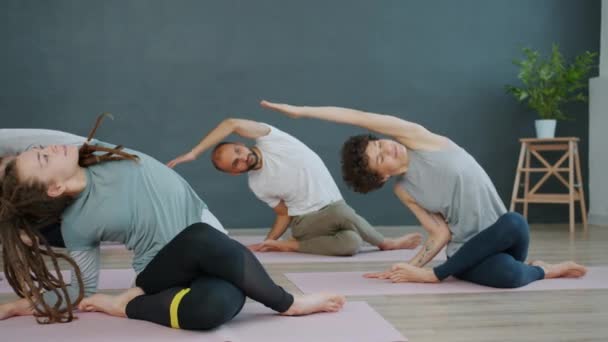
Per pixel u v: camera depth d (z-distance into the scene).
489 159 5.31
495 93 5.32
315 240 3.29
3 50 4.78
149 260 1.81
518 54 5.34
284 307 1.76
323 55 5.12
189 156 3.16
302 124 5.09
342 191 5.12
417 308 1.95
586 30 5.41
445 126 5.26
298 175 3.30
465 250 2.29
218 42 5.01
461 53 5.28
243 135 3.28
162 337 1.56
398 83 5.21
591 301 2.04
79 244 1.77
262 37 5.06
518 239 2.26
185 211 1.88
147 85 4.93
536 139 4.77
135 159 1.80
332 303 1.84
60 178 1.63
